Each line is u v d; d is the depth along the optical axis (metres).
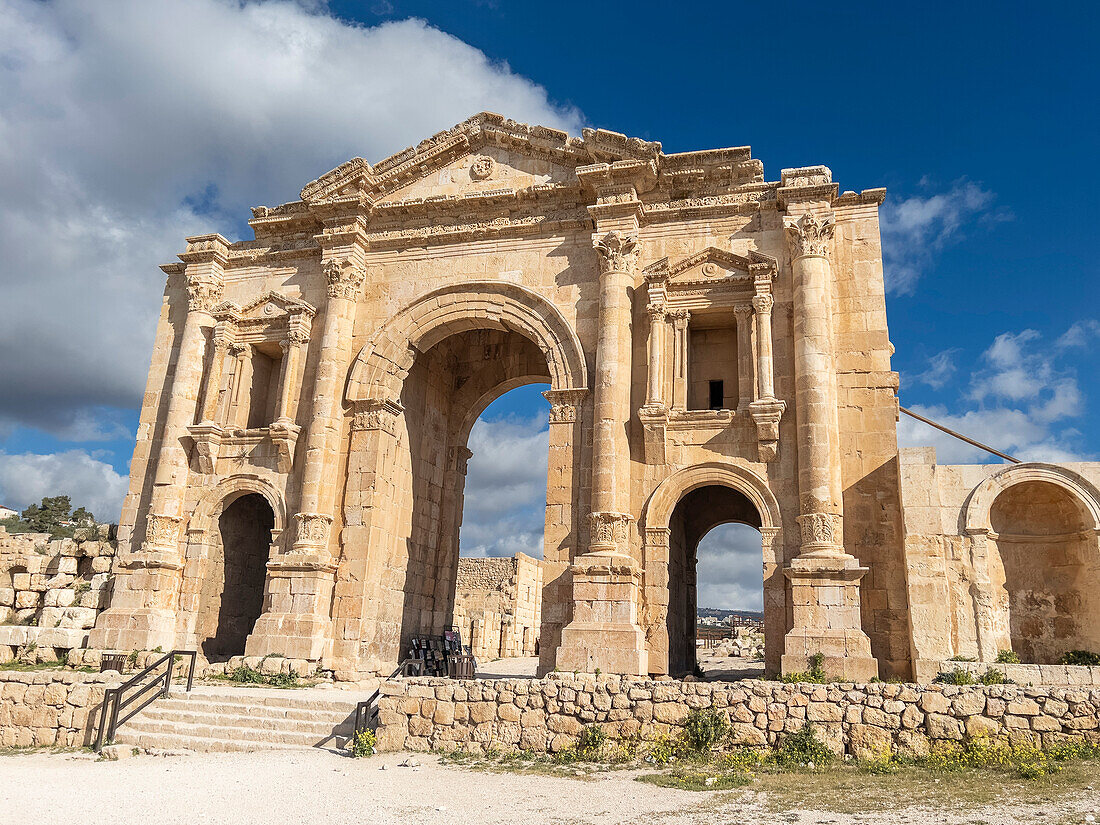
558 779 15.20
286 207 32.22
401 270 30.12
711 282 25.97
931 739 15.81
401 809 12.83
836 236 26.03
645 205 27.70
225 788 14.50
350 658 26.03
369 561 27.08
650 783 14.68
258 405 31.45
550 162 29.69
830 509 22.80
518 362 34.69
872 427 24.08
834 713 16.45
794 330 24.72
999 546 22.58
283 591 26.64
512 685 18.20
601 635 22.98
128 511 30.30
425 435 32.44
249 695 21.75
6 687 21.02
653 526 24.59
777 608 22.97
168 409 30.61
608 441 24.88
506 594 52.34
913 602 20.50
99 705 20.34
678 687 17.45
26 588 30.44
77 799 13.59
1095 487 20.72
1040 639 21.83
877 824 11.27
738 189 27.06
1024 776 13.52
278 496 28.36
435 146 30.72
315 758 17.61
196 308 31.30
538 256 28.62
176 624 28.12
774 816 11.95
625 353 26.06
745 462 24.52
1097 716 15.28
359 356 29.17
